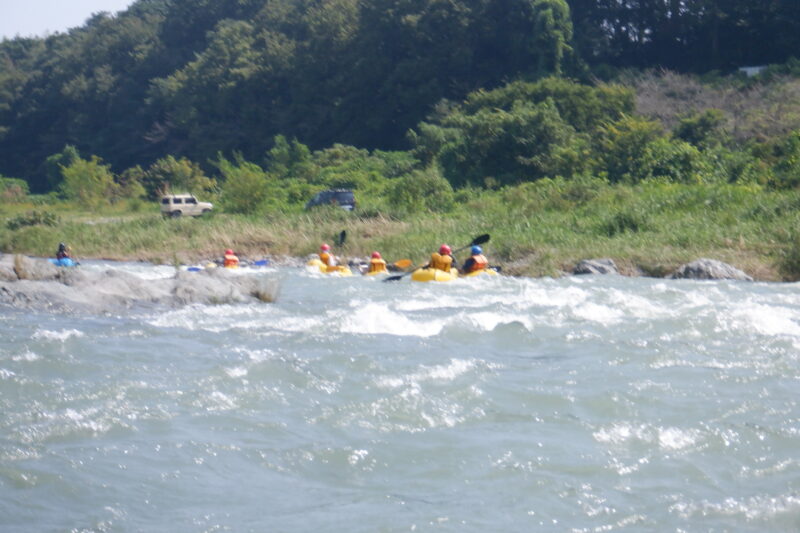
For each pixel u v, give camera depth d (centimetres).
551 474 2491
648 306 5331
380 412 3025
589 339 4238
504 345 4169
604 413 3019
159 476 2475
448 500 2334
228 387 3303
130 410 3008
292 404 3108
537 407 3088
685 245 9219
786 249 8588
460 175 18062
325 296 6412
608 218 10494
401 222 12319
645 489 2392
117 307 5403
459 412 3031
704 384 3356
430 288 6900
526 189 14075
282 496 2367
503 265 9031
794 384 3353
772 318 4712
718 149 15488
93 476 2456
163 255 11069
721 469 2534
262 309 5478
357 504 2314
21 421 2861
